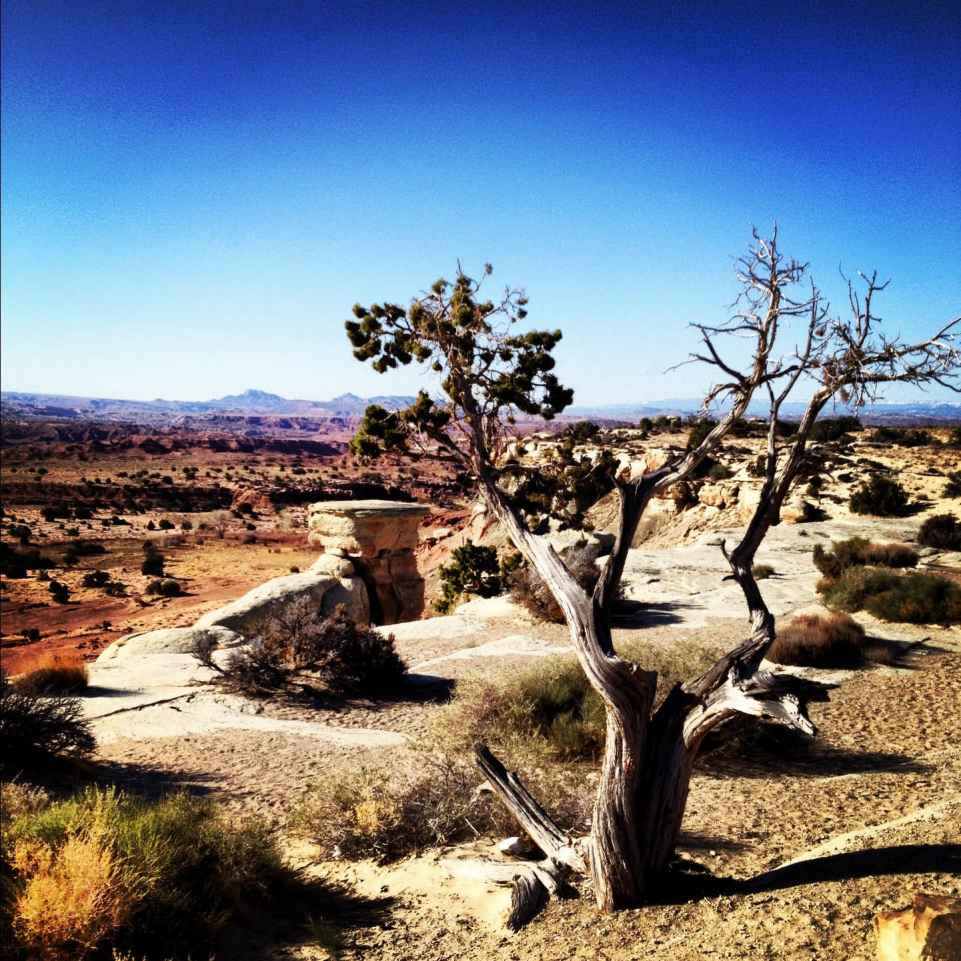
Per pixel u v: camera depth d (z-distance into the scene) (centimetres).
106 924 565
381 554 3155
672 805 620
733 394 601
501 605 2592
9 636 4766
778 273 558
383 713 1580
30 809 825
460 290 608
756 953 501
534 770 957
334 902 752
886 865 607
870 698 1436
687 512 4753
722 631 2058
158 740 1391
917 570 2695
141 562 7812
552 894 677
